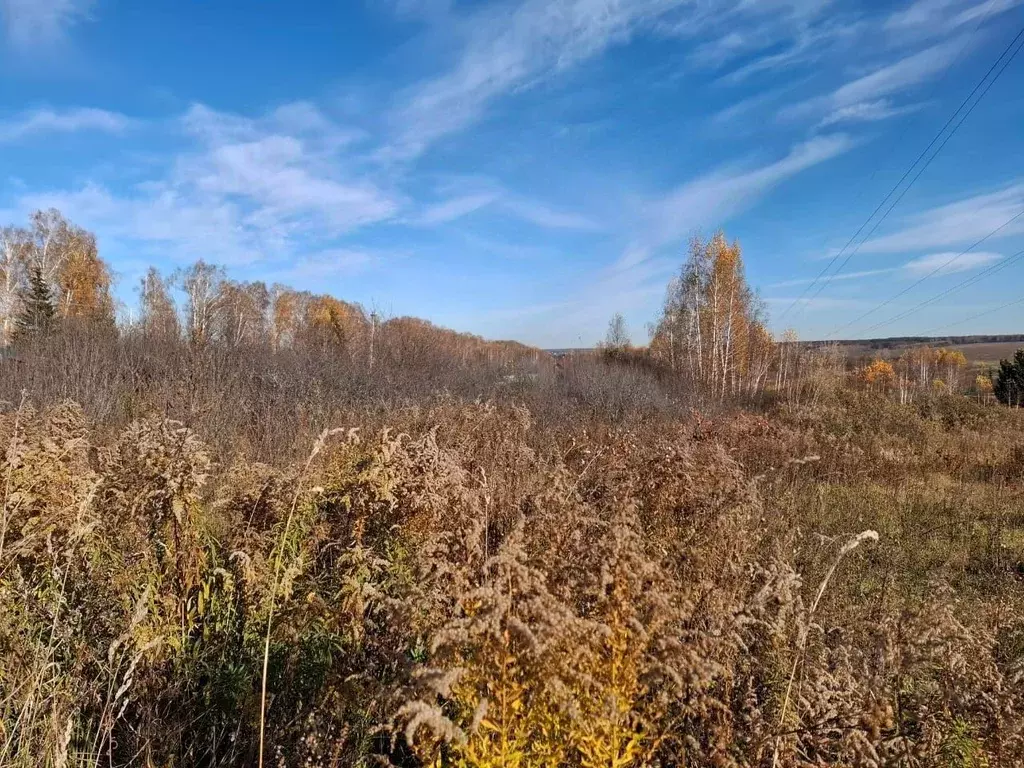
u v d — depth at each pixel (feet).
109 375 39.73
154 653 8.55
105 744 7.86
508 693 5.54
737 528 10.34
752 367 121.49
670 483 11.06
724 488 11.51
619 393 62.23
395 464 10.62
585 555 7.40
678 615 6.68
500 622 5.58
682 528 10.40
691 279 117.19
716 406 68.13
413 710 5.07
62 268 113.60
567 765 6.16
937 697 7.36
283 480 11.39
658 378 108.06
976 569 19.06
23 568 9.69
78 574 9.53
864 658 7.98
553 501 9.61
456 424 21.24
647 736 6.31
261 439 27.66
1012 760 6.73
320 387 42.73
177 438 10.30
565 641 5.54
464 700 5.64
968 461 38.45
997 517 22.81
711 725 6.99
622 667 6.01
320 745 7.37
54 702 7.29
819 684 7.28
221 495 11.78
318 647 8.94
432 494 9.66
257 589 9.66
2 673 7.93
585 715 5.59
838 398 74.18
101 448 13.56
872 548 19.60
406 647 7.55
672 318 121.80
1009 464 36.68
